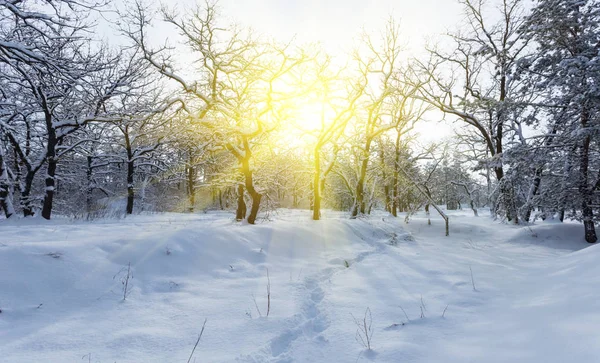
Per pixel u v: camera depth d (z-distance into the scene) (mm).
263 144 14703
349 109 14758
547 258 9773
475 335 3721
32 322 4016
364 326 4250
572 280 5102
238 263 7484
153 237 7410
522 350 3064
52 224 10555
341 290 6156
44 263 5234
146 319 4387
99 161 26094
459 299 5309
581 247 12617
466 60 19234
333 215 21797
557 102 13883
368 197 23516
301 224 12586
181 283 5898
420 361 3191
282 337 4062
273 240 9812
